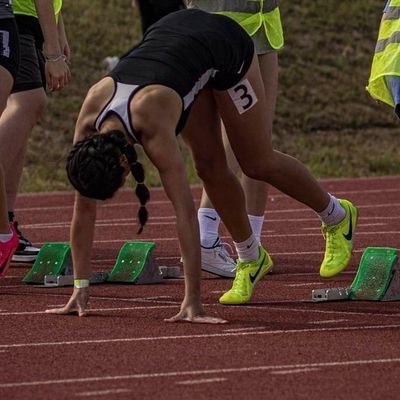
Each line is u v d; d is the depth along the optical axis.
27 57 17.55
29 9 17.55
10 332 13.31
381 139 40.22
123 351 12.28
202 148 14.41
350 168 36.75
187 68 13.30
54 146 36.69
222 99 14.09
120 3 45.38
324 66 44.16
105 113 12.99
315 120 40.94
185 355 12.07
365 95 42.81
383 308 14.68
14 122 17.45
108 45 42.88
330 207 15.30
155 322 13.77
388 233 22.27
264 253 15.23
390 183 32.94
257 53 16.92
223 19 14.11
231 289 15.20
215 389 10.75
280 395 10.54
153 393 10.62
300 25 46.28
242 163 14.66
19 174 18.28
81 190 12.78
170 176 13.06
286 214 25.64
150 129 12.88
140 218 13.02
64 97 39.53
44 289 16.25
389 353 12.16
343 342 12.67
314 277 17.12
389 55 15.91
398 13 15.98
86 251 14.09
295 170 14.79
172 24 13.82
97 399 10.44
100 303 15.05
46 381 11.08
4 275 17.23
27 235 22.55
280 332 13.20
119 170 12.66
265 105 14.38
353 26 46.81
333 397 10.47
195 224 13.34
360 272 15.41
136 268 16.64
